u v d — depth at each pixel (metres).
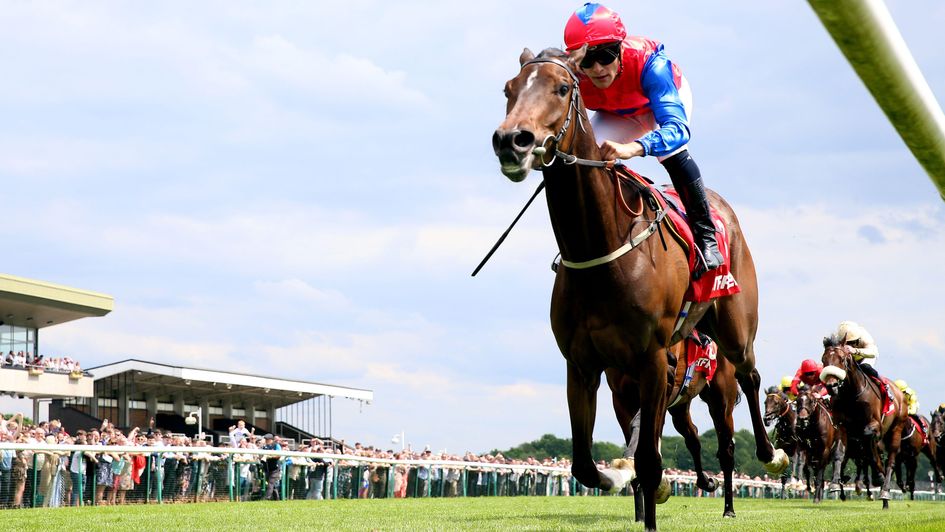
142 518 8.02
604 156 4.31
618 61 4.82
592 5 4.88
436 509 10.38
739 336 5.84
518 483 21.05
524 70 4.20
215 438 33.75
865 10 1.16
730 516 8.23
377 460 17.44
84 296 38.78
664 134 4.66
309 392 35.09
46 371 33.69
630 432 6.91
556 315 4.62
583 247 4.35
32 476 11.61
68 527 6.69
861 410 13.99
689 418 8.77
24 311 38.47
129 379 33.25
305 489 16.00
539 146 3.95
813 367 16.50
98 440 13.48
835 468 17.58
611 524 6.45
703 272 4.93
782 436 16.72
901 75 1.35
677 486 24.77
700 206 5.03
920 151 1.68
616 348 4.46
